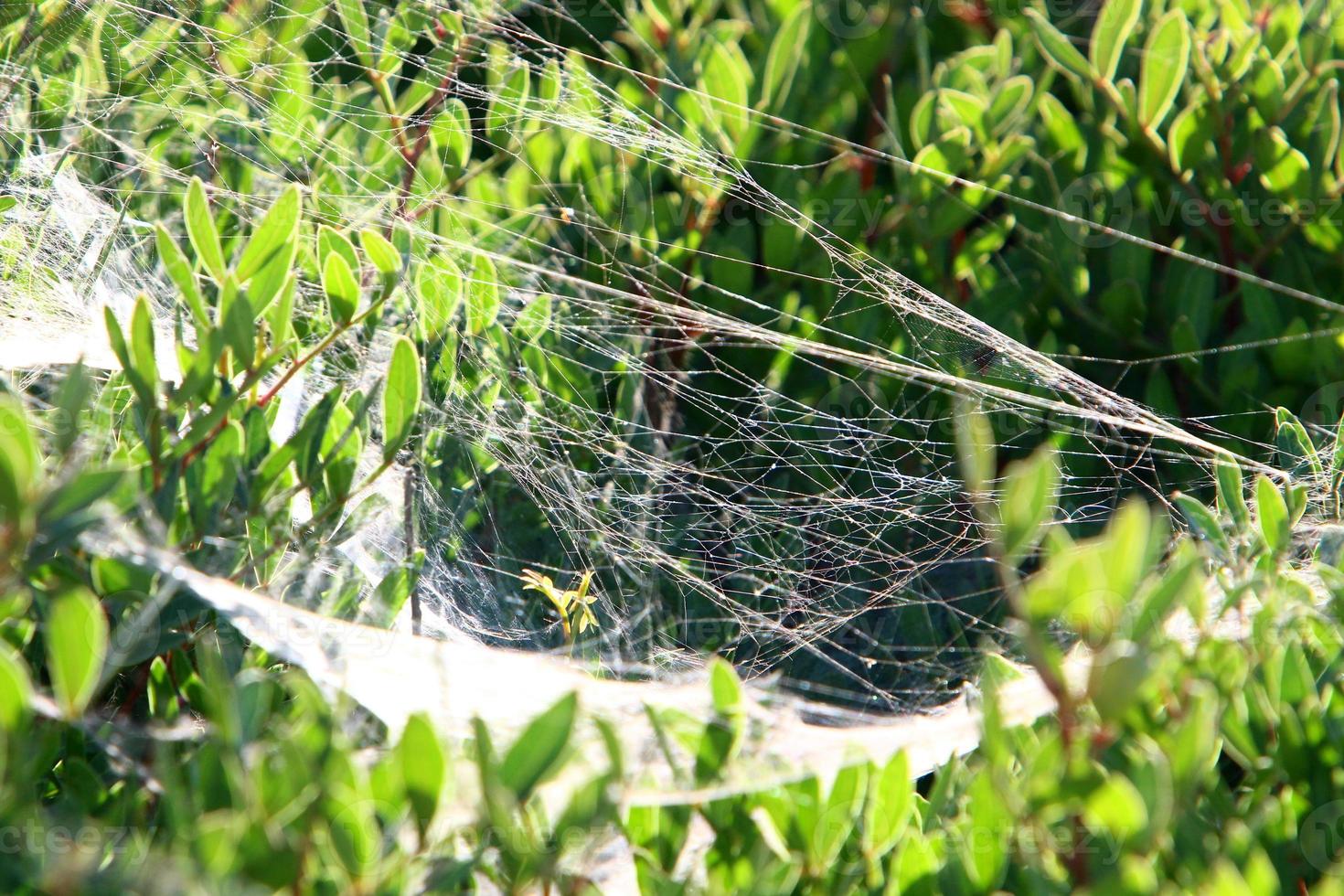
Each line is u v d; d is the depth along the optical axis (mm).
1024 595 1767
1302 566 3875
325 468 2926
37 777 2371
